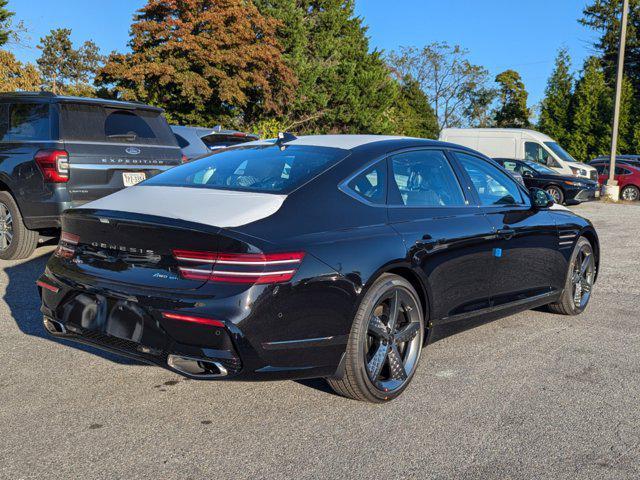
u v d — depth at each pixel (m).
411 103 61.28
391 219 3.48
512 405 3.37
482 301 4.16
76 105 6.45
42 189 6.17
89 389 3.43
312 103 34.34
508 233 4.32
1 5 39.97
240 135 10.94
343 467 2.65
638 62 54.50
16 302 5.12
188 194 3.26
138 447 2.78
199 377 2.83
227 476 2.55
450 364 4.04
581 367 4.04
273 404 3.30
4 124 6.66
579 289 5.40
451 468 2.67
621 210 17.08
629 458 2.79
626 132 42.34
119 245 3.05
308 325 2.94
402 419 3.16
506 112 65.12
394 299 3.40
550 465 2.71
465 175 4.25
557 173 17.75
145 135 6.99
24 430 2.91
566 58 47.50
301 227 3.02
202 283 2.80
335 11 37.12
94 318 3.08
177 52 26.83
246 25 28.30
